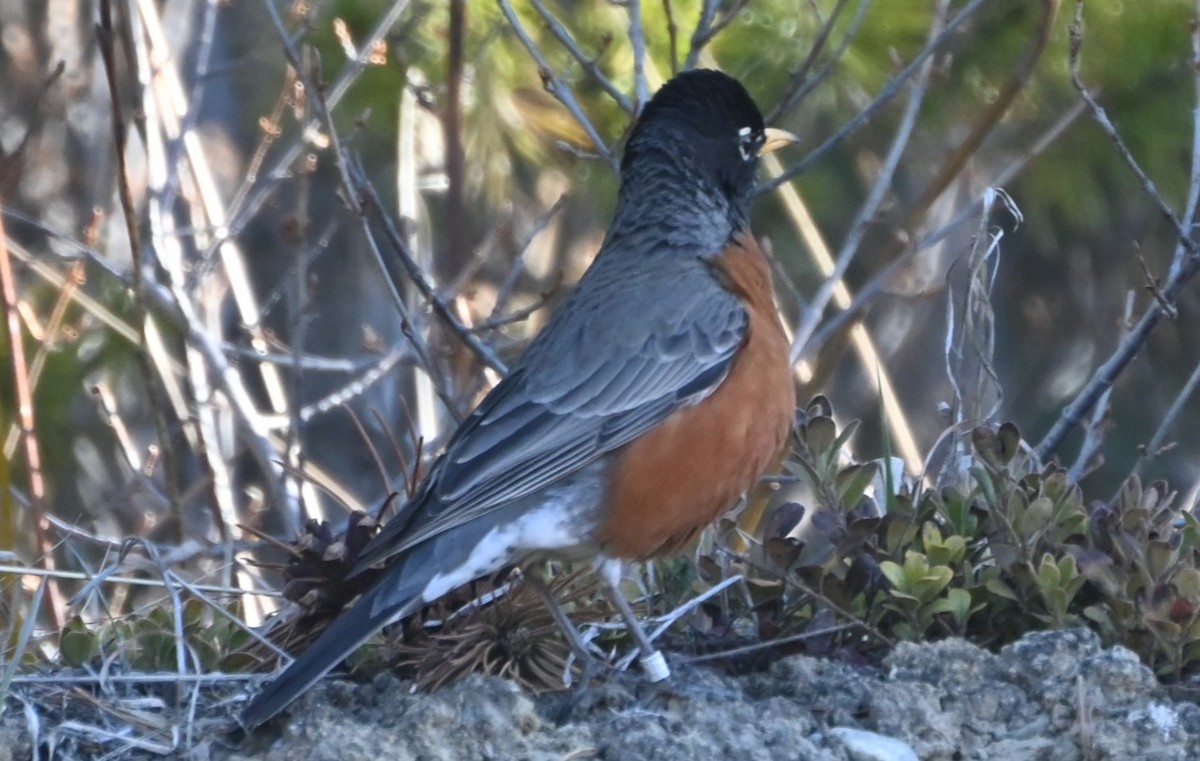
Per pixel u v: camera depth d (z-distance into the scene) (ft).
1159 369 62.34
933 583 28.43
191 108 40.83
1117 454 60.90
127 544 29.94
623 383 29.86
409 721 25.93
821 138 53.01
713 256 32.35
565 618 28.76
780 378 30.86
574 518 29.25
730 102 33.86
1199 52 35.12
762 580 29.96
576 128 46.88
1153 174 50.90
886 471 31.55
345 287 62.90
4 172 40.60
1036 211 55.83
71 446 49.39
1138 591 27.99
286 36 36.42
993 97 48.85
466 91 44.37
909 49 46.21
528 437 29.37
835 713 26.81
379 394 59.36
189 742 26.53
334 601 29.68
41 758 26.45
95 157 52.47
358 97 46.37
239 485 50.62
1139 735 25.52
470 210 49.44
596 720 27.32
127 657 29.30
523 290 54.85
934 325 62.69
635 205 33.42
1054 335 63.16
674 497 29.68
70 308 48.26
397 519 28.48
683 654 30.25
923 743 26.20
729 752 25.40
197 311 44.19
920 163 54.54
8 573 30.60
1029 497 29.99
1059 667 26.78
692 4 44.09
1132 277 60.59
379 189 53.52
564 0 46.06
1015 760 25.88
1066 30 47.78
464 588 30.45
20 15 53.93
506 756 25.63
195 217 45.60
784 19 46.11
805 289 54.29
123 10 38.32
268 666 29.48
